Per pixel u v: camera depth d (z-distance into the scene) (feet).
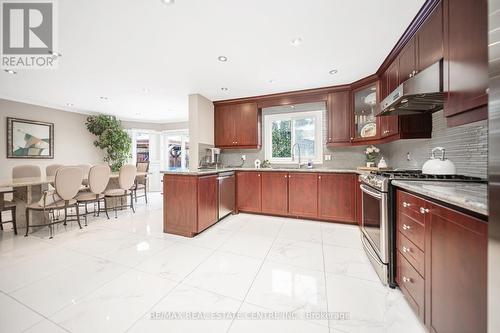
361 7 5.58
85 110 17.49
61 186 9.71
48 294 5.27
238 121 13.80
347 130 11.18
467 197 2.99
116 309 4.75
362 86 10.48
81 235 9.50
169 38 7.04
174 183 9.63
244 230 10.02
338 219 10.78
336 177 10.80
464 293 2.94
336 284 5.69
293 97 12.44
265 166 14.05
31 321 4.37
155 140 22.59
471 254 2.82
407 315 4.54
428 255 3.89
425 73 5.02
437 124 7.07
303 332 4.10
